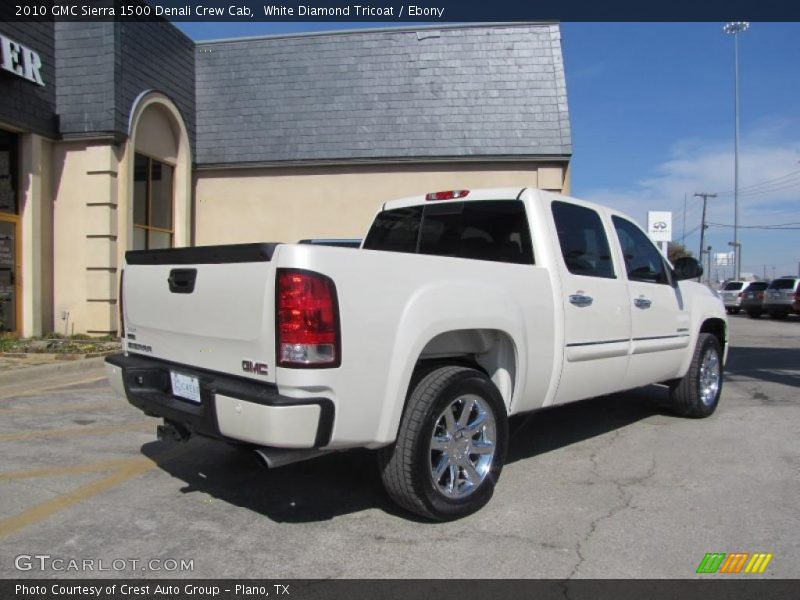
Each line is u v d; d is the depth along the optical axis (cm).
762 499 417
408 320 346
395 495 366
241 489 429
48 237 1173
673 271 606
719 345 667
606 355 496
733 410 686
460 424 381
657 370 574
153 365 397
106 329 1161
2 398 702
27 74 1061
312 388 313
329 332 315
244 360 336
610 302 500
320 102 1462
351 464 485
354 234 1450
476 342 412
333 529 366
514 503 407
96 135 1144
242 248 333
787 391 803
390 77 1462
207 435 352
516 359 415
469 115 1425
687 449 532
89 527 366
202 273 360
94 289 1162
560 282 452
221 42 1505
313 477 454
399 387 343
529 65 1456
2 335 1088
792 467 484
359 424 329
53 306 1184
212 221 1490
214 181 1488
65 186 1174
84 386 772
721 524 377
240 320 335
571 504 407
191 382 363
